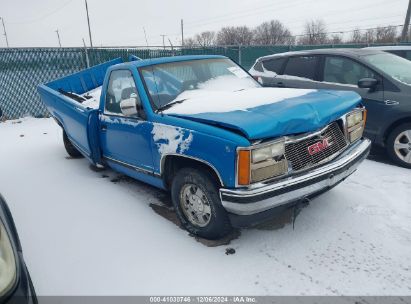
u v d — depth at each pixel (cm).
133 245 327
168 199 421
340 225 345
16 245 227
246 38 6038
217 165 280
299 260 296
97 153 454
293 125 281
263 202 270
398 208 373
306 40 4875
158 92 369
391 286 262
